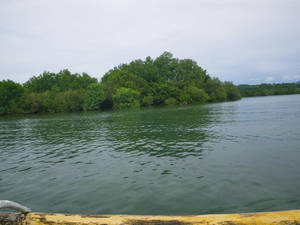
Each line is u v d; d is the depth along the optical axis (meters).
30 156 13.81
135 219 1.83
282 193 6.96
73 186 8.47
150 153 12.93
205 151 12.73
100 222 1.82
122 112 54.84
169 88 95.56
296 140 14.41
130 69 111.19
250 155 11.49
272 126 20.70
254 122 24.11
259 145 13.58
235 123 24.16
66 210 6.58
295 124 21.09
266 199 6.62
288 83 177.12
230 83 116.25
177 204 6.62
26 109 74.81
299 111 33.12
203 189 7.58
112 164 11.14
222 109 47.56
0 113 69.19
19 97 73.69
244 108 46.94
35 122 38.88
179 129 21.72
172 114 40.75
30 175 10.09
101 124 30.17
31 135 22.91
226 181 8.16
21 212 1.97
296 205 6.18
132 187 8.07
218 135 17.59
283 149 12.34
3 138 21.69
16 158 13.47
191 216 1.84
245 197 6.83
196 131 20.03
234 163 10.27
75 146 16.14
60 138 20.03
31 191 8.18
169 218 1.82
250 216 1.79
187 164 10.48
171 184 8.16
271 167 9.48
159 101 95.06
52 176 9.79
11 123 39.22
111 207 6.64
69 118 43.91
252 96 149.50
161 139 17.05
